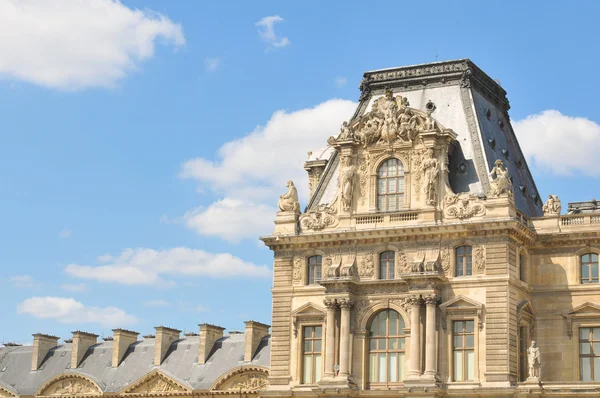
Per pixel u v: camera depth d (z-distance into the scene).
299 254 118.19
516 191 118.94
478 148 115.81
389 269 113.94
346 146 117.81
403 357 111.81
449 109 119.81
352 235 114.94
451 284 110.50
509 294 108.31
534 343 107.31
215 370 144.62
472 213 110.94
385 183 116.38
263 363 141.50
